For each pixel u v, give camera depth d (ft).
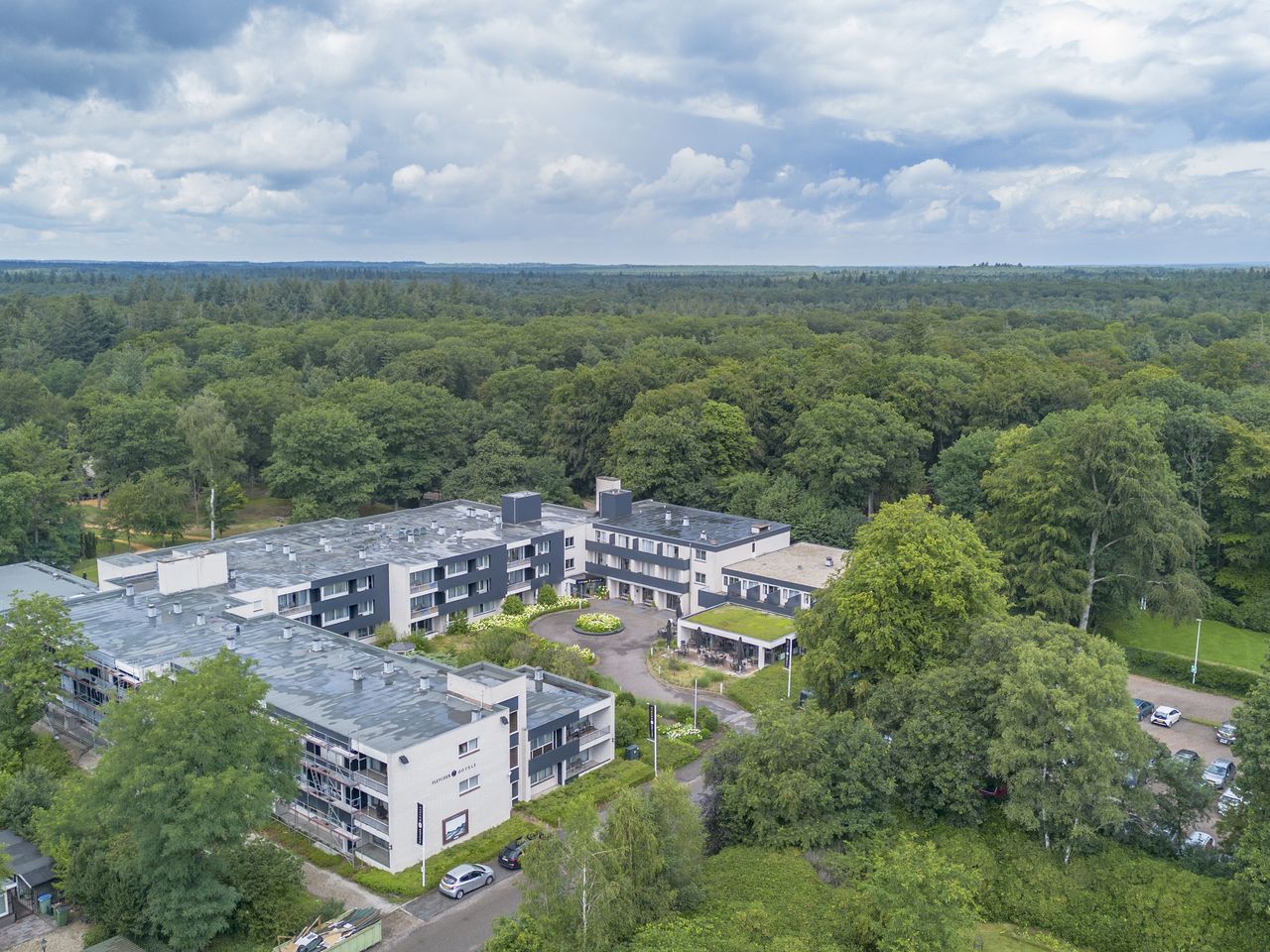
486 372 589.73
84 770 218.59
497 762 199.31
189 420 408.87
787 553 346.54
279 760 176.24
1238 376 446.60
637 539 349.00
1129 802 173.27
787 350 567.18
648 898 156.87
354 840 187.32
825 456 374.63
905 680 203.51
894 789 186.09
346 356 629.10
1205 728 250.16
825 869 175.83
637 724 241.76
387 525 362.74
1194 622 313.73
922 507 232.32
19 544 353.72
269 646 240.32
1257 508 325.21
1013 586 289.53
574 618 335.47
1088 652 183.62
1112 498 280.10
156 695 164.25
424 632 311.88
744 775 187.01
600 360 616.39
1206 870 175.22
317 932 159.33
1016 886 173.27
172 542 411.13
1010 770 177.58
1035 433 341.21
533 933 142.72
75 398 517.96
